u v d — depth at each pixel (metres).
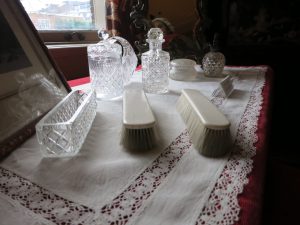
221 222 0.22
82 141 0.36
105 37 0.58
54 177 0.29
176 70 0.77
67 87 0.51
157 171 0.30
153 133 0.34
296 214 0.51
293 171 0.64
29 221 0.23
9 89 0.38
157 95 0.61
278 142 1.50
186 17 1.61
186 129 0.41
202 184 0.27
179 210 0.24
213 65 0.79
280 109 1.62
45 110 0.43
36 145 0.36
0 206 0.25
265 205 0.53
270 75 0.85
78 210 0.24
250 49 1.60
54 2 1.03
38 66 0.46
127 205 0.24
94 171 0.29
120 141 0.35
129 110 0.35
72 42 1.07
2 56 0.38
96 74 0.56
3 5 0.41
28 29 0.46
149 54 0.62
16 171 0.30
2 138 0.34
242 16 1.54
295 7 1.48
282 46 1.54
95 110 0.46
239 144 0.36
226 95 0.59
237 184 0.27
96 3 1.23
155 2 1.52
